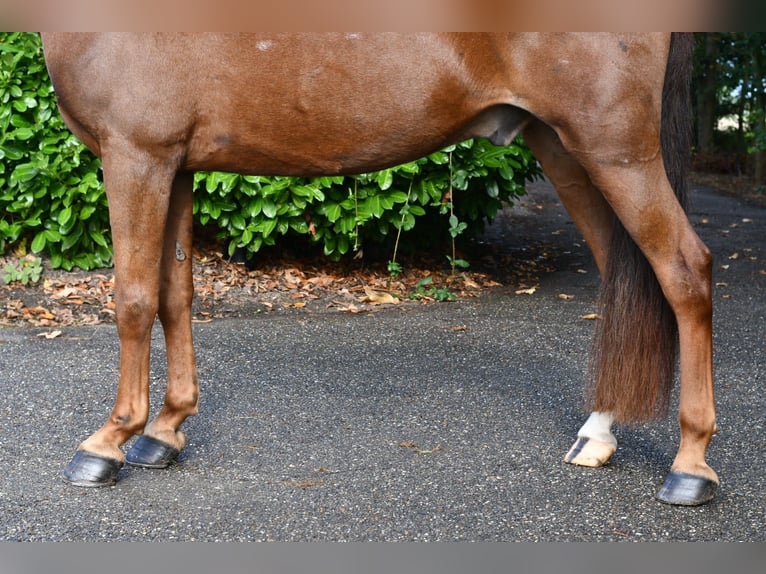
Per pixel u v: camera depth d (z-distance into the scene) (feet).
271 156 9.97
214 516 9.80
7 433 12.58
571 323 19.52
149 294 10.26
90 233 22.06
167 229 10.95
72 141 21.13
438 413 13.55
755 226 36.27
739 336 18.57
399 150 9.86
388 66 9.47
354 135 9.71
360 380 15.26
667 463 11.62
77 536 9.30
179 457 11.69
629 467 11.42
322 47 9.51
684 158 10.10
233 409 13.70
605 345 10.66
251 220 22.12
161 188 9.91
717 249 30.76
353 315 20.34
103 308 20.51
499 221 34.71
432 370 15.90
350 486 10.67
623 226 10.34
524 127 10.55
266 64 9.57
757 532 9.50
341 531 9.42
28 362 16.19
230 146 9.92
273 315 20.39
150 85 9.56
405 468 11.28
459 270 25.12
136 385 10.72
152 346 17.38
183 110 9.67
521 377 15.53
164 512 9.91
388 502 10.19
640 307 10.39
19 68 20.86
